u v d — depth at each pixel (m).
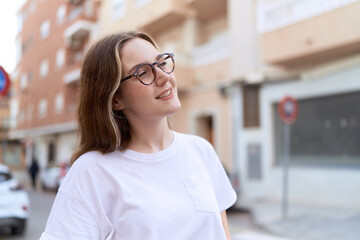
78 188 1.15
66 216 1.12
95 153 1.23
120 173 1.19
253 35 10.77
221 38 13.12
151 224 1.12
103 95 1.23
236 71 11.24
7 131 35.78
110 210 1.17
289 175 9.64
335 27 7.98
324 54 8.67
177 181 1.25
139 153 1.25
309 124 9.52
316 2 8.34
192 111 13.12
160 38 15.35
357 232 6.04
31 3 28.80
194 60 13.25
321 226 6.62
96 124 1.24
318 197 8.93
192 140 1.46
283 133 10.16
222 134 11.79
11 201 6.64
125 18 15.84
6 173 7.08
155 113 1.27
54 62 23.81
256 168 10.55
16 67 31.47
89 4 20.67
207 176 1.35
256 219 7.66
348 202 8.30
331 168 8.77
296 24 8.77
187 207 1.20
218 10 13.18
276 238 6.04
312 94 9.20
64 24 22.56
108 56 1.25
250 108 10.84
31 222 8.16
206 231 1.22
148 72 1.27
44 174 16.62
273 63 9.57
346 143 8.69
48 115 24.23
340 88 8.58
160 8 13.58
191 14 13.48
